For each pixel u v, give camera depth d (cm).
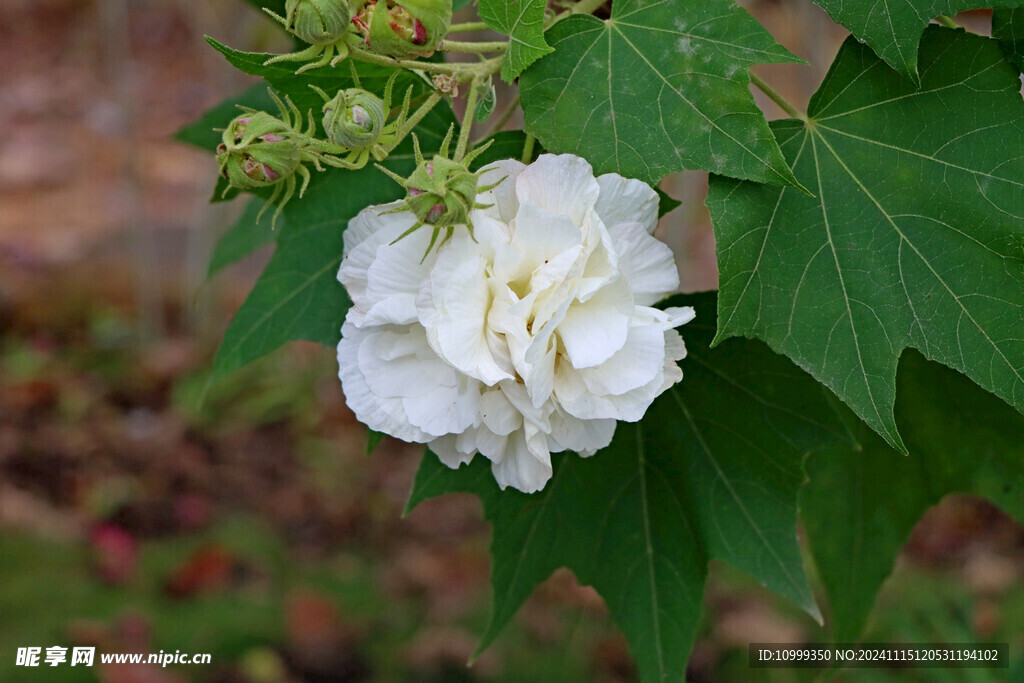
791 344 87
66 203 348
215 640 195
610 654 202
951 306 87
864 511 100
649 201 87
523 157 89
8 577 203
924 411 97
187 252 324
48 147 376
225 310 309
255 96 104
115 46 400
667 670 95
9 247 328
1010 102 87
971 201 87
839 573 101
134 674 180
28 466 249
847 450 95
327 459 263
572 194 86
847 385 87
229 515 243
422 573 229
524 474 88
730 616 202
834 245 88
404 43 85
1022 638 163
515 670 197
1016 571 207
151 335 304
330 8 85
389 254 86
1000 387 86
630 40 88
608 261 85
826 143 89
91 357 293
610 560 95
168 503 244
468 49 87
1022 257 87
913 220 88
